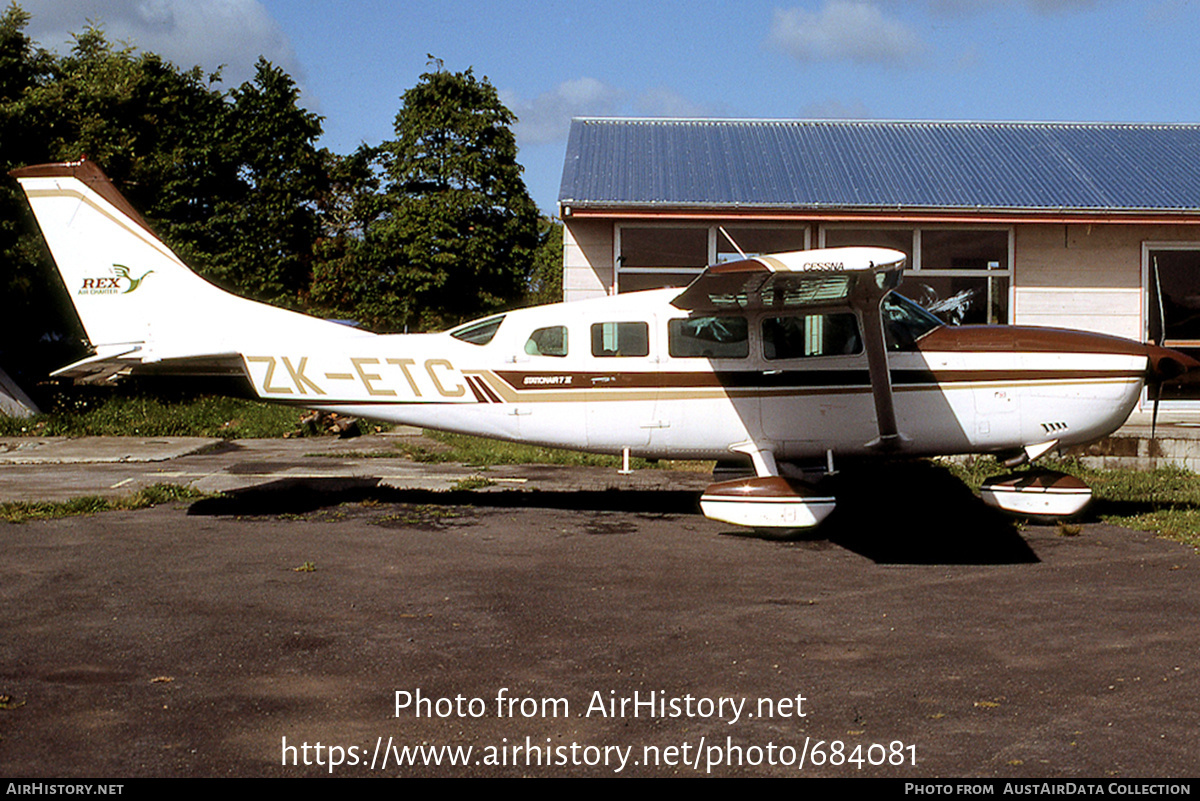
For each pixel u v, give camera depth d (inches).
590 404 310.8
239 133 1140.5
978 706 148.6
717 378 305.1
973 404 300.8
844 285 261.4
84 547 263.7
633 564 250.5
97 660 169.9
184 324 327.9
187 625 191.3
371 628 190.7
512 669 167.0
